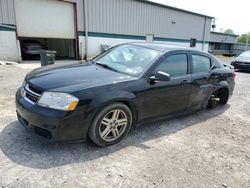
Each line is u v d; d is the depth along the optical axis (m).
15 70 8.98
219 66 4.95
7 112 4.04
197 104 4.44
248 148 3.44
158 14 20.22
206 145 3.42
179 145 3.34
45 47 16.70
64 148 2.94
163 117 3.80
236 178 2.67
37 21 12.79
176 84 3.73
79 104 2.65
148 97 3.34
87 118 2.74
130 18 17.81
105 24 16.14
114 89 2.96
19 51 12.16
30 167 2.50
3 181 2.25
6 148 2.83
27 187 2.20
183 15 23.14
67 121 2.61
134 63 3.61
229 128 4.18
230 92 5.48
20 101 2.89
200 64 4.39
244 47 41.16
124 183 2.38
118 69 3.57
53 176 2.39
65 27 14.11
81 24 14.80
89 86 2.81
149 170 2.65
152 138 3.49
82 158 2.76
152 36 20.31
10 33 11.68
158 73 3.24
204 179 2.58
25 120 2.86
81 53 15.18
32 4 12.38
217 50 38.03
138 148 3.14
